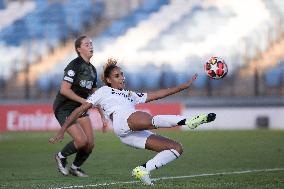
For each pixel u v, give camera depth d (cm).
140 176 2552
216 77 2684
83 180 3158
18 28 10338
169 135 6975
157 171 3578
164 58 9456
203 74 8950
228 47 9375
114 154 4941
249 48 9062
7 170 3856
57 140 2703
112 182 2989
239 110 8088
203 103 8219
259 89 8481
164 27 9950
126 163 4234
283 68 8669
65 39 10131
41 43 10144
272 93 8431
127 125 2578
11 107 8119
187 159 4397
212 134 7006
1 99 9300
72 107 3512
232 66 8862
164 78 9112
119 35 10050
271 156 4603
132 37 9969
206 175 3294
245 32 9444
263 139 6209
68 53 9925
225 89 8675
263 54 8950
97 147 5622
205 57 9319
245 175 3256
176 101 8325
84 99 3397
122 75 2744
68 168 3759
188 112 8244
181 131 7606
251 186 2689
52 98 9244
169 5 10150
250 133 7050
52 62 9825
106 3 10244
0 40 10281
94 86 3609
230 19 9712
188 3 10094
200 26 9800
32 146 5950
